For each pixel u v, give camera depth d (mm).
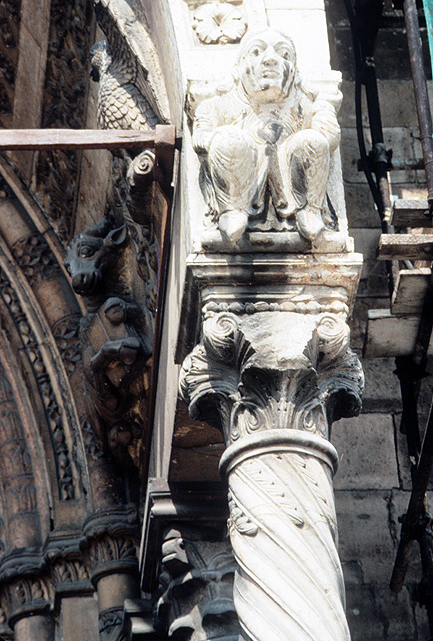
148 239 17844
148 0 16375
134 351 19703
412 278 16375
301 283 13438
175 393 15172
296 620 11781
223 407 13500
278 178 13516
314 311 13359
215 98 14086
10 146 14758
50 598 21391
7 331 23422
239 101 14023
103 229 21281
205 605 16281
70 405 22750
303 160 13461
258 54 13992
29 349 23109
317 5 15312
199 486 16969
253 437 12859
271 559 12172
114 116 17016
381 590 18078
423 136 15742
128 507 21297
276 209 13477
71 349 22859
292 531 12305
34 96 22578
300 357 12930
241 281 13375
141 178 16406
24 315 23281
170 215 15633
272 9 15227
